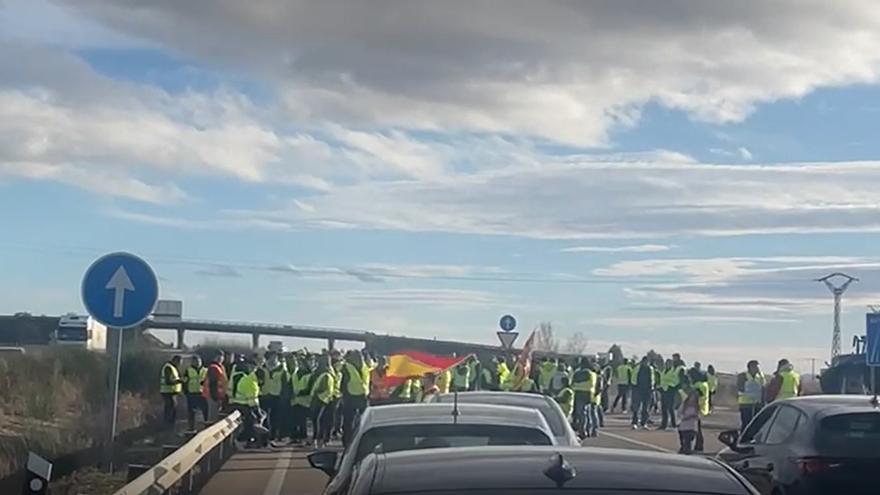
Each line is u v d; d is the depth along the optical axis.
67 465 17.00
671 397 31.30
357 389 25.20
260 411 26.09
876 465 11.28
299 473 19.83
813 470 11.32
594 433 27.98
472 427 8.58
